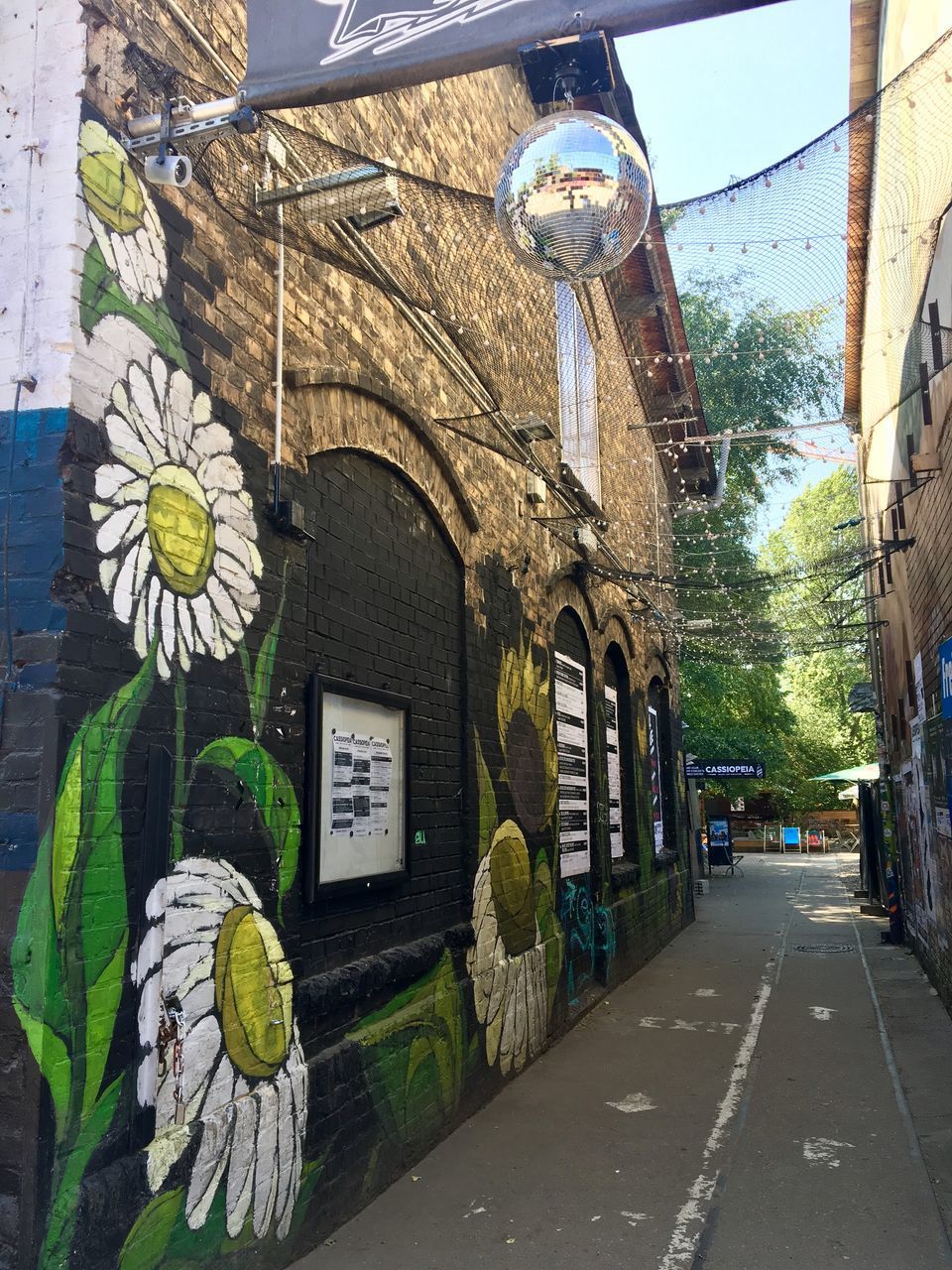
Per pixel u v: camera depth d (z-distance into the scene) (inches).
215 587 146.8
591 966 381.7
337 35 117.3
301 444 176.4
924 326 292.2
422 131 250.7
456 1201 188.1
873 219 197.8
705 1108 247.9
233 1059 144.2
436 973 226.8
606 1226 177.9
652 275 381.4
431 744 239.3
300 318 178.9
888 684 550.9
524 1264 162.9
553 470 351.6
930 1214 183.8
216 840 143.3
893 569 464.8
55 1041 110.1
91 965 116.6
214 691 145.2
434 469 245.4
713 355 267.6
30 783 113.8
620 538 471.2
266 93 121.1
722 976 439.5
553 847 331.0
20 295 123.0
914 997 383.2
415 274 222.4
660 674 599.2
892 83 141.4
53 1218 107.9
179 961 133.0
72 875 114.7
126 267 131.0
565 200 103.7
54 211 123.4
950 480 276.8
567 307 378.3
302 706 171.8
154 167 128.6
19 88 128.1
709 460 638.5
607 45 105.0
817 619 595.2
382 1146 191.6
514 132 333.7
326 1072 170.6
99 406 124.3
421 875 227.5
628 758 490.6
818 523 968.9
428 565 244.7
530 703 315.9
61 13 128.4
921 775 407.8
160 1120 127.0
